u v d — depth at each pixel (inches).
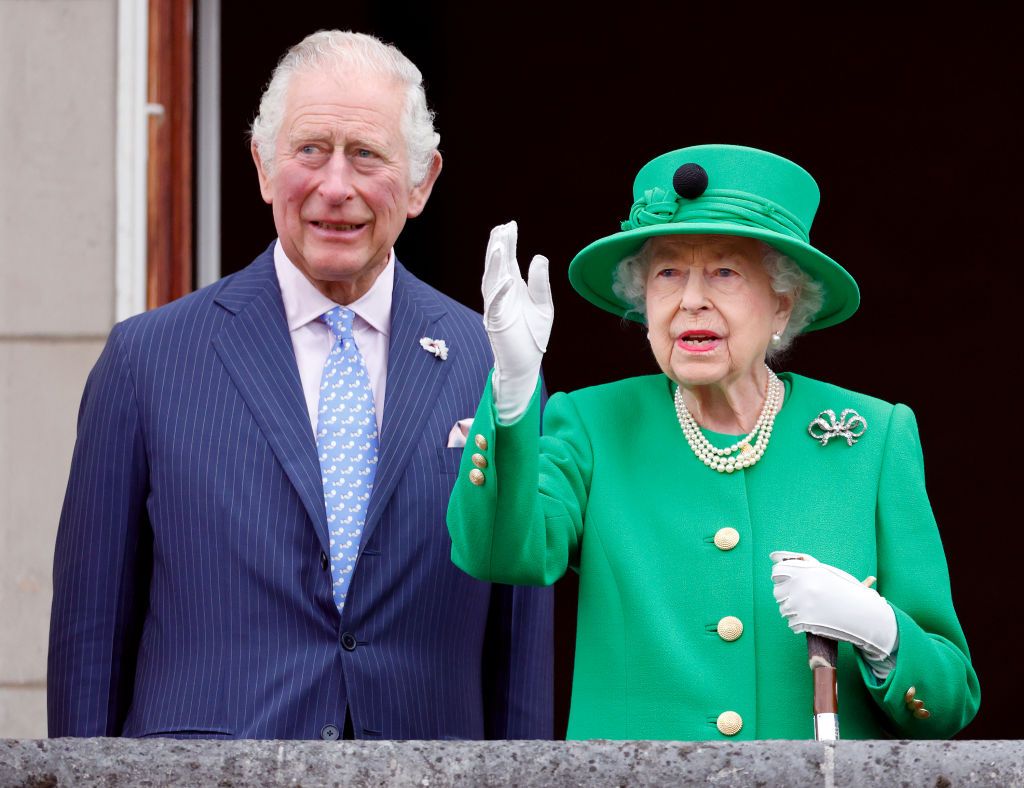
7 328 949.2
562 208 1675.7
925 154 1691.7
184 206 986.7
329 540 617.6
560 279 1685.5
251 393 629.6
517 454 526.6
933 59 1675.7
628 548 558.3
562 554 553.9
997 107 1679.4
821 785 461.4
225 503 614.5
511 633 657.6
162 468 621.6
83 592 623.2
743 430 573.0
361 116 633.0
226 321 644.1
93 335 948.0
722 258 559.5
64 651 623.5
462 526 535.5
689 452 569.6
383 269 664.4
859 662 537.0
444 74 1663.4
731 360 557.0
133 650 635.5
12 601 929.5
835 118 1689.2
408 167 646.5
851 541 554.6
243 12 1437.0
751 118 1679.4
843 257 1713.8
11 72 964.0
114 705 626.8
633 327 1686.8
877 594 533.0
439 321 665.6
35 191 957.8
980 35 1672.0
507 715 655.1
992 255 1701.5
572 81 1670.8
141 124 964.6
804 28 1675.7
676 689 541.6
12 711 921.5
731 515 557.9
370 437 636.7
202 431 623.2
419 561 624.4
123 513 625.9
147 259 969.5
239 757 468.4
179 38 997.8
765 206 559.8
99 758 469.1
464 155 1674.5
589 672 553.6
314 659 606.5
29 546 933.2
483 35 1662.2
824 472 564.7
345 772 467.5
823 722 515.5
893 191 1700.3
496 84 1669.5
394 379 642.8
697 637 547.8
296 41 1440.7
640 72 1674.5
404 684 614.9
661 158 577.0
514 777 466.3
